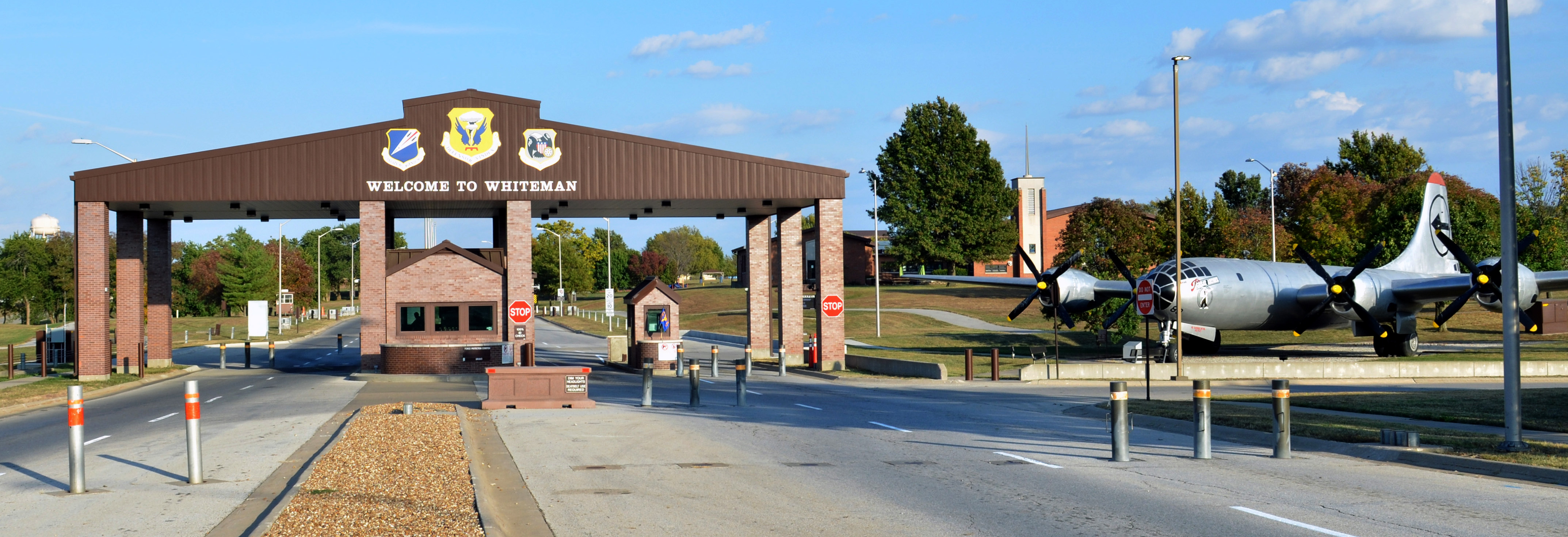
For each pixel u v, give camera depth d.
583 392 22.78
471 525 8.87
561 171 38.38
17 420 22.83
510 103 38.28
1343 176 96.25
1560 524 9.65
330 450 14.07
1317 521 9.82
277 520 9.09
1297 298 40.75
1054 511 10.41
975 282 48.09
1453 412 19.62
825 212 40.03
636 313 41.59
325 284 152.38
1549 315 55.25
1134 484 12.09
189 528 9.49
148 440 17.28
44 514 10.31
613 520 9.93
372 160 37.59
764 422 19.80
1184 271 39.03
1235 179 135.50
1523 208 75.25
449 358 37.03
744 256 130.75
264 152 36.88
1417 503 10.82
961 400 25.56
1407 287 40.69
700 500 11.06
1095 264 51.84
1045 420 20.31
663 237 178.00
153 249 43.56
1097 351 46.50
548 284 130.75
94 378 35.69
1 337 81.19
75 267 35.69
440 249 38.31
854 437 17.17
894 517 10.14
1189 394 27.14
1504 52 14.73
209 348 62.97
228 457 14.59
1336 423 17.59
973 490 11.73
